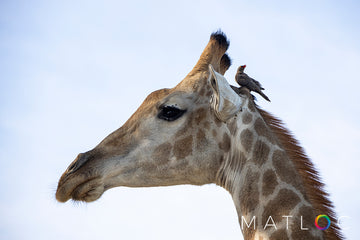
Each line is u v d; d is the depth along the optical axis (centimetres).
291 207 1172
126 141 1425
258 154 1278
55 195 1429
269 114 1348
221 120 1252
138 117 1442
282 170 1234
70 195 1407
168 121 1393
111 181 1404
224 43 1559
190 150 1363
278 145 1278
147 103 1470
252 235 1203
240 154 1306
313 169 1228
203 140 1362
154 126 1402
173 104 1392
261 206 1213
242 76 1402
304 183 1207
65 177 1406
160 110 1407
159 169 1377
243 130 1316
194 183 1402
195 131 1372
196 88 1416
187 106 1393
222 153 1353
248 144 1296
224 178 1351
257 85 1423
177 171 1371
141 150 1395
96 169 1396
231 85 1425
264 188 1230
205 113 1377
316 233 1122
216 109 1216
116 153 1413
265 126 1316
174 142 1376
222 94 1178
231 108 1212
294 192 1195
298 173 1224
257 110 1357
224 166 1346
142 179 1393
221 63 1606
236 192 1295
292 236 1133
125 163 1398
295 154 1255
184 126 1383
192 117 1384
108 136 1462
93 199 1405
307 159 1247
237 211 1287
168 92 1457
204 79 1426
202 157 1356
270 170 1245
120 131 1455
